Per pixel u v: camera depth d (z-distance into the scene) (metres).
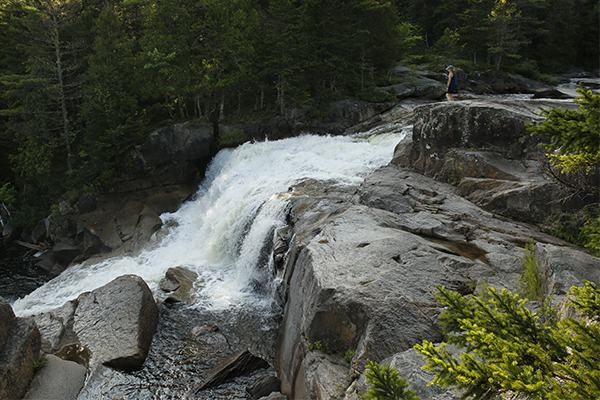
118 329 11.27
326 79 29.67
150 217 22.66
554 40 54.84
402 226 11.29
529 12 52.81
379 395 3.03
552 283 6.64
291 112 27.30
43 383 9.52
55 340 11.22
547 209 11.16
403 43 39.91
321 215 13.27
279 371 9.68
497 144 13.52
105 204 24.86
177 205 24.81
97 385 9.82
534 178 12.09
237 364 9.91
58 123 27.47
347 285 7.87
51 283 17.89
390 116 28.12
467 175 13.88
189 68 26.89
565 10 54.06
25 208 28.59
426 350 3.08
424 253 8.86
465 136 14.31
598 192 6.41
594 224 5.68
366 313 7.22
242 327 12.03
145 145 25.05
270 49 27.59
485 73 40.28
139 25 34.53
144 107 28.64
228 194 20.03
